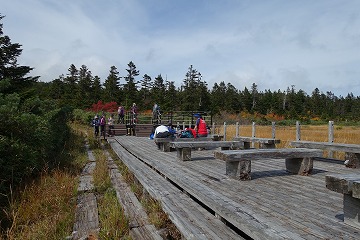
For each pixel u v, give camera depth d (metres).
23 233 4.00
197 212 4.07
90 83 65.88
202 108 62.56
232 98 73.38
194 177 5.56
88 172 8.76
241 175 5.31
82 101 55.41
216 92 77.19
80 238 4.04
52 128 10.16
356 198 2.95
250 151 5.55
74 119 33.12
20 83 15.16
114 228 4.20
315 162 7.56
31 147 6.75
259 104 77.00
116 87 62.12
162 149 10.16
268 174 5.89
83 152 13.21
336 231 2.86
